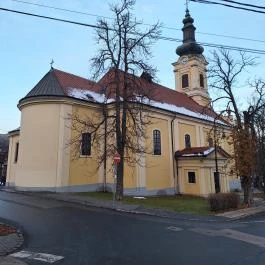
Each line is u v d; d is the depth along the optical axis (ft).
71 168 85.56
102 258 27.99
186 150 107.14
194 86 144.77
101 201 66.80
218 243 35.01
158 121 102.78
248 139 79.46
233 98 82.17
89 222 44.78
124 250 30.81
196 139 118.42
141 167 92.63
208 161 101.45
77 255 28.76
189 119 115.14
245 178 80.59
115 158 62.28
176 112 108.58
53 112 85.61
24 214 49.37
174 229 42.47
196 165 101.86
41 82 92.43
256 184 135.03
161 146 102.27
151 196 92.84
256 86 84.07
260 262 27.50
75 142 84.58
